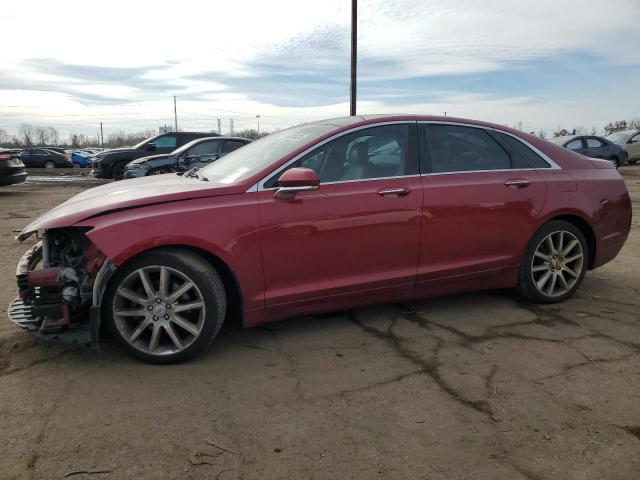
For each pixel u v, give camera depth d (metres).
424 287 3.88
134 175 11.69
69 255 3.23
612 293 4.66
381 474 2.21
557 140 21.19
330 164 3.58
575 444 2.42
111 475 2.19
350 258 3.55
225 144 12.46
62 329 3.08
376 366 3.21
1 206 11.08
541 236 4.19
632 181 17.88
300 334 3.71
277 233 3.32
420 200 3.70
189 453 2.34
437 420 2.61
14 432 2.47
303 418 2.62
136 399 2.79
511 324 3.90
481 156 4.06
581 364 3.23
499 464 2.28
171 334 3.16
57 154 37.41
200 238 3.12
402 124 3.86
